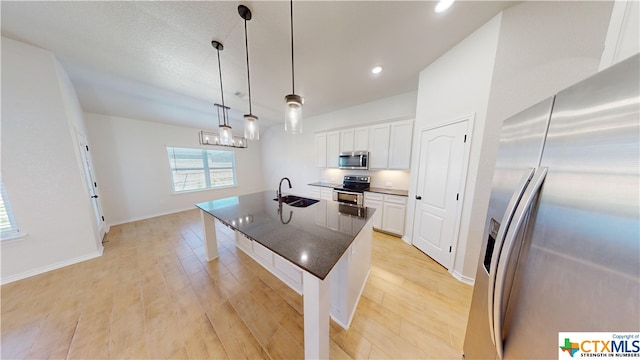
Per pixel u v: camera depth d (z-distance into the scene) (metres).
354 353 1.23
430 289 1.84
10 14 1.48
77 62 2.19
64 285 1.91
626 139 0.40
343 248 1.12
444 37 1.82
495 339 0.71
